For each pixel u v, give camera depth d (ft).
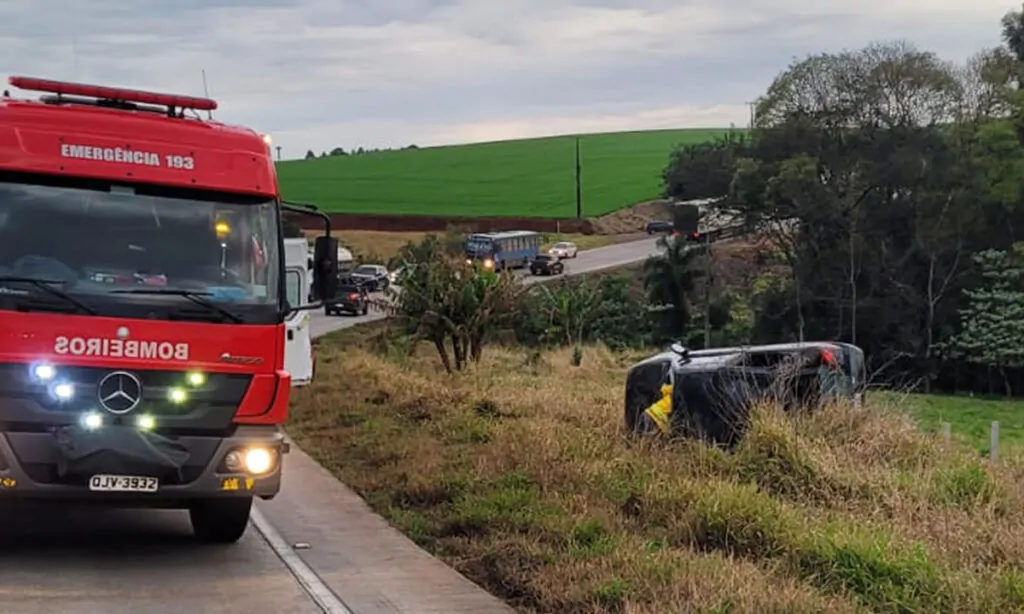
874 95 193.06
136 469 28.22
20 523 35.04
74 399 28.02
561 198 361.92
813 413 42.22
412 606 27.12
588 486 37.09
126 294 28.58
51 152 28.94
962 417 122.11
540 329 145.48
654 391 48.16
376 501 40.24
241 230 30.25
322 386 76.43
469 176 418.72
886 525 30.83
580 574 27.66
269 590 28.27
